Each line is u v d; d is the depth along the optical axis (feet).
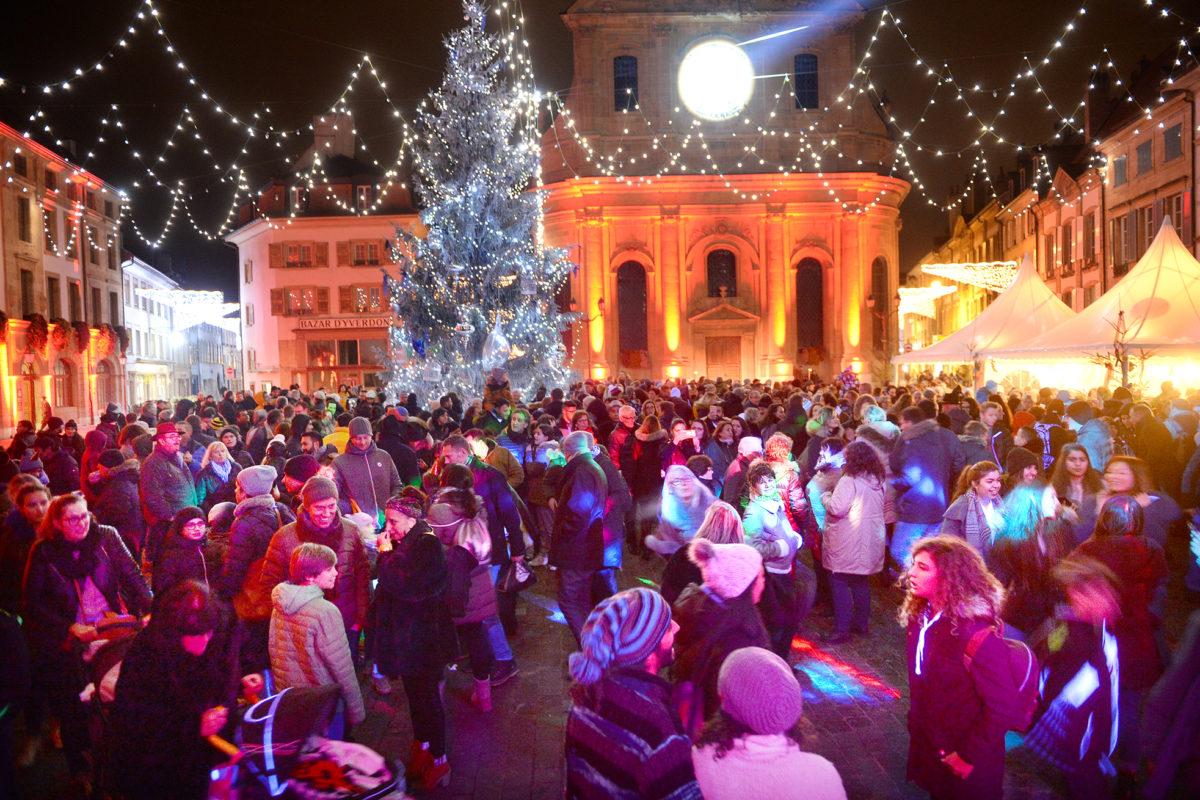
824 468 25.66
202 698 11.94
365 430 25.18
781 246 130.62
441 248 82.53
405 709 20.24
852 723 18.38
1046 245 130.82
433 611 15.85
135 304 158.92
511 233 83.92
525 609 28.45
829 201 130.41
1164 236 49.73
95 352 130.52
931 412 30.30
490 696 20.52
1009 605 17.54
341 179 162.40
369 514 24.77
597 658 9.46
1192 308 46.52
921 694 12.76
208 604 12.16
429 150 87.71
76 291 126.93
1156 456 33.68
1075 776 14.33
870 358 131.03
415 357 85.76
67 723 15.94
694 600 12.05
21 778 16.71
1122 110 108.17
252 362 169.17
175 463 24.81
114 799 12.00
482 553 18.16
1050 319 58.34
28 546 17.65
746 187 129.70
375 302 159.84
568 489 21.38
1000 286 133.18
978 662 12.01
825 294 131.85
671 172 130.93
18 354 107.76
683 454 33.22
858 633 24.30
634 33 131.44
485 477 21.39
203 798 11.75
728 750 8.46
